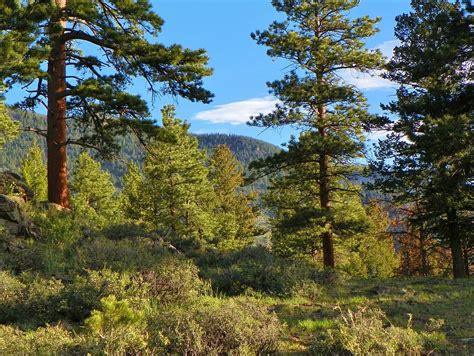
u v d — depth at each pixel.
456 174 20.94
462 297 10.66
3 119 31.72
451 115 19.64
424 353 6.33
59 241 13.33
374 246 49.41
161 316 6.53
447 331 7.50
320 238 28.83
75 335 6.75
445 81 21.36
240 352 5.74
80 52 21.20
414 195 22.25
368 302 10.03
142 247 13.36
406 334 6.47
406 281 14.76
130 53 18.73
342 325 6.32
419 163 20.56
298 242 29.38
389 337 6.13
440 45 20.92
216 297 10.30
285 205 27.81
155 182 37.06
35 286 8.52
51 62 19.17
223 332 6.08
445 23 19.75
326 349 6.09
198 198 42.19
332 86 24.33
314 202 27.64
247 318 6.42
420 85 24.00
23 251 11.35
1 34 15.18
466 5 19.02
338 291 12.14
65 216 15.84
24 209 14.66
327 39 24.19
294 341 7.11
